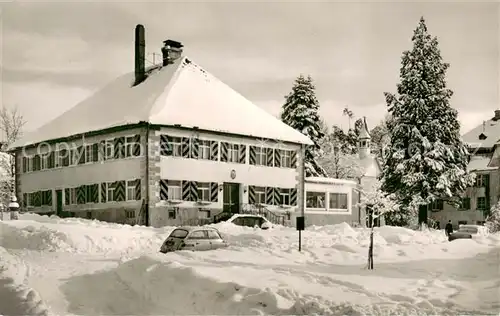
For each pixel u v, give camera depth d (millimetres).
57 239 23250
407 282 13438
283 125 46656
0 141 52094
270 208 43781
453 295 11836
